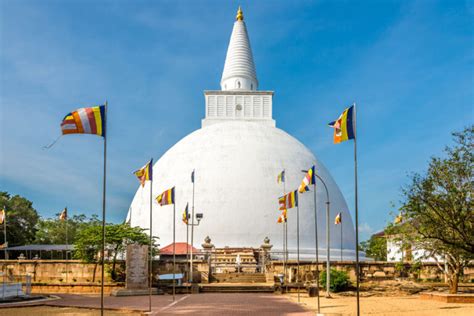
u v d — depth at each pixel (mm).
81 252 46500
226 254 52812
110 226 47156
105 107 22484
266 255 52500
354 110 23406
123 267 46719
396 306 28984
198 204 57812
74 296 38906
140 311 28172
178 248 51312
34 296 36656
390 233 37156
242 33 74750
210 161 60594
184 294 40062
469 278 46969
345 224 63062
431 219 28250
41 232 82750
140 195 63969
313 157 65688
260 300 34188
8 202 73938
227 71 73875
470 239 27438
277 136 65688
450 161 28547
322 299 34781
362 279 46750
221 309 28750
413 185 39469
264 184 58656
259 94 71750
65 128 22078
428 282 45531
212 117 71500
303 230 57969
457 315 24109
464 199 27812
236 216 56781
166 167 63312
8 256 72188
